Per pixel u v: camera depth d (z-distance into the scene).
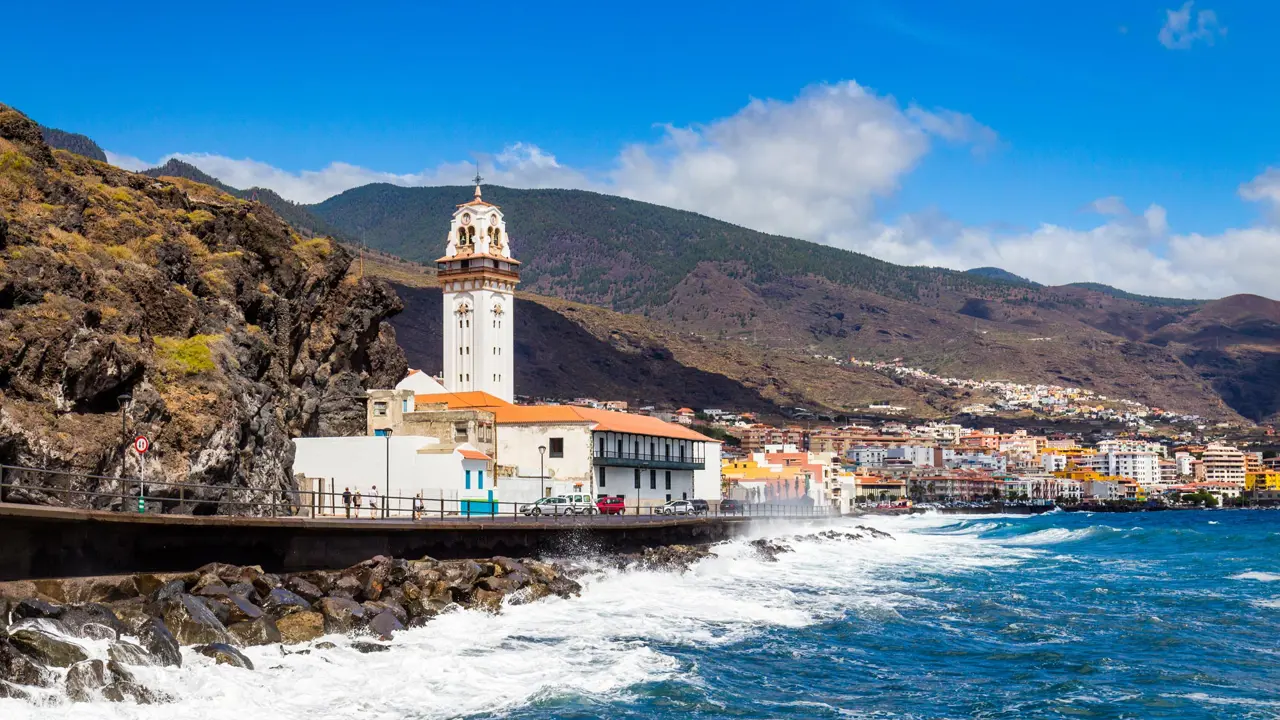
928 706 44.78
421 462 108.19
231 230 110.50
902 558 113.50
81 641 39.12
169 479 78.56
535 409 141.25
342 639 49.38
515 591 64.94
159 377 81.50
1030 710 44.25
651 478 152.75
